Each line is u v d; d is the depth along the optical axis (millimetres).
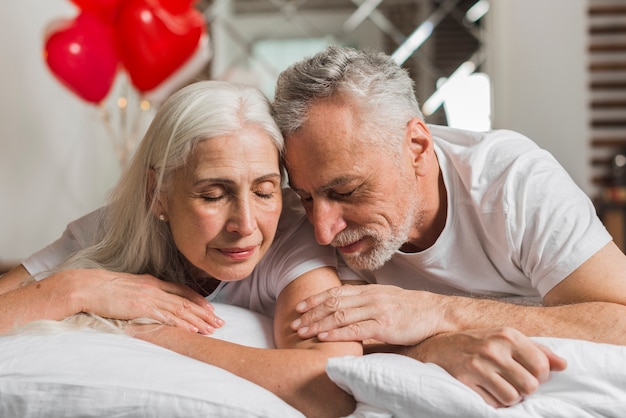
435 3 4152
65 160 3951
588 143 4020
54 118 3908
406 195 1317
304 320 1185
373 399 1000
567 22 3998
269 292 1389
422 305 1172
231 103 1192
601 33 4023
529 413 972
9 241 3752
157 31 2988
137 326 1206
